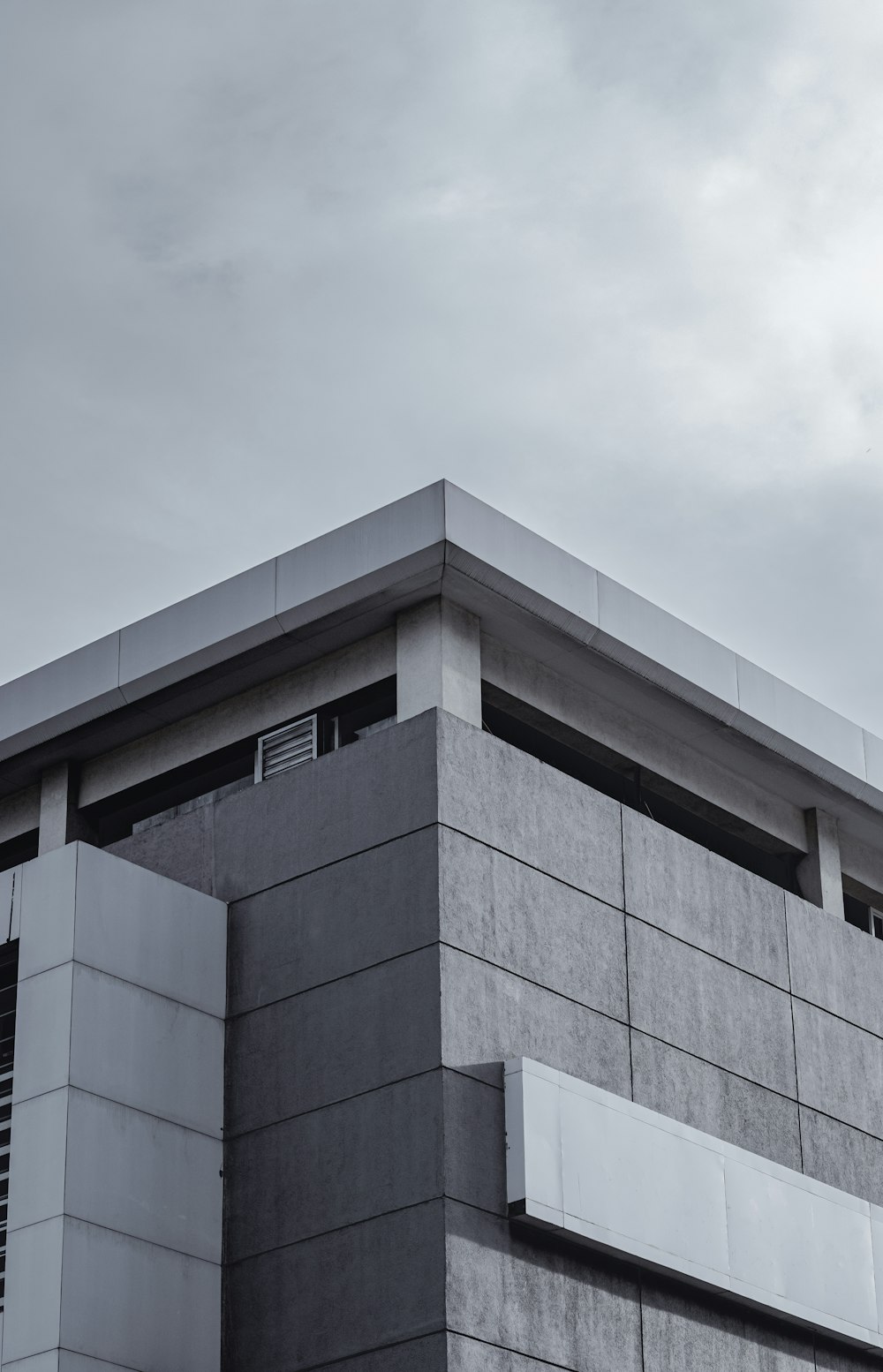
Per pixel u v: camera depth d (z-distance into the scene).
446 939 26.08
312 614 28.30
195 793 30.39
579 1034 27.16
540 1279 25.33
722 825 32.12
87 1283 24.72
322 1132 26.09
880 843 33.84
